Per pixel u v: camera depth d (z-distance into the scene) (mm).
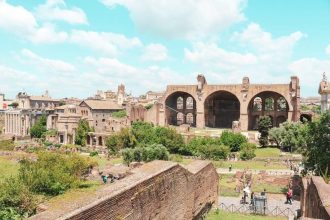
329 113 42656
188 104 177125
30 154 70500
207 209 31562
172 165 21922
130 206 16297
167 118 134875
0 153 74125
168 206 21188
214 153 81438
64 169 43250
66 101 188125
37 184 35688
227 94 133625
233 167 70875
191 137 97438
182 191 23812
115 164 70500
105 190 15633
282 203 42875
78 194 31984
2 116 178125
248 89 119438
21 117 143625
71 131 117562
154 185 19000
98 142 111375
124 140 89938
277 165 72312
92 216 13312
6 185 29969
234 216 32938
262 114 122875
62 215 12258
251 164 73688
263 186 53719
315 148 42750
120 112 135625
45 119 138250
